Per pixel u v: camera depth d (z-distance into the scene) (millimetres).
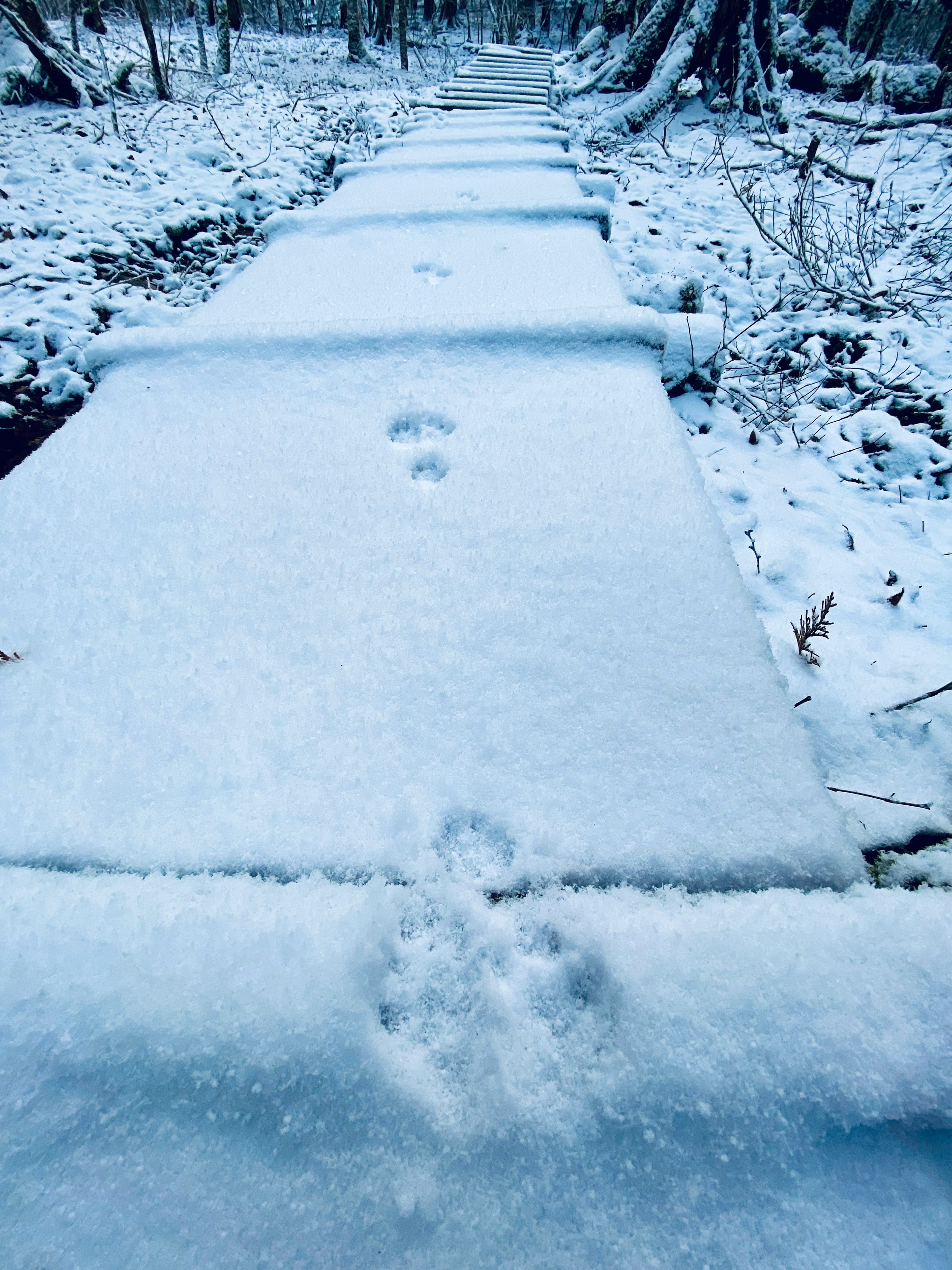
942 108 9375
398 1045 891
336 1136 815
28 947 954
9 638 1433
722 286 4840
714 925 970
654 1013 884
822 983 905
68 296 3818
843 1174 799
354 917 981
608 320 2227
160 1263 739
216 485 1813
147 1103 848
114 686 1335
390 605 1476
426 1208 761
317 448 1927
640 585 1509
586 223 3520
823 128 9031
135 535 1673
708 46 8625
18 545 1650
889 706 1638
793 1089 835
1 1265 737
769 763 1196
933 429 3238
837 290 4422
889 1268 740
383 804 1146
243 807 1146
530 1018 912
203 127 7594
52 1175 801
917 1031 868
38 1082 862
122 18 13312
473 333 2254
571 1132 812
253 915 982
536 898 1042
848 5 10828
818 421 3311
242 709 1288
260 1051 866
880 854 1252
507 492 1760
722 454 2977
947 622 2088
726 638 1397
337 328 2293
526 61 11727
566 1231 751
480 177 4695
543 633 1409
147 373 2229
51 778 1194
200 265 4859
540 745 1223
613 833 1109
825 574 2250
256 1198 780
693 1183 787
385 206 3615
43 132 6734
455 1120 823
